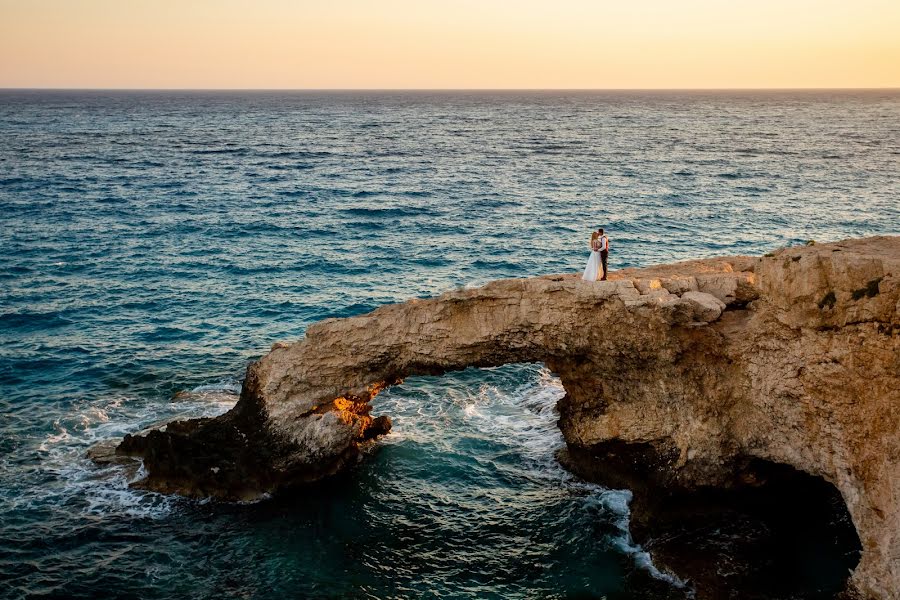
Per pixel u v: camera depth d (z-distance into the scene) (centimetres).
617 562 2116
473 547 2202
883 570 1669
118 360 3481
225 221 6638
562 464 2641
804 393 1903
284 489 2500
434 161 11412
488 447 2775
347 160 11562
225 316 4138
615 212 7069
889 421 1683
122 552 2162
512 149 13212
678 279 2248
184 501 2430
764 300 2014
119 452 2675
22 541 2184
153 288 4616
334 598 1986
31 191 7825
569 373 2439
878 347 1691
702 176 9494
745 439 2123
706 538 2152
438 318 2434
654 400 2273
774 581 1956
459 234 6194
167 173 9638
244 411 2589
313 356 2536
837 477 1855
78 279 4766
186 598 1978
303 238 6047
